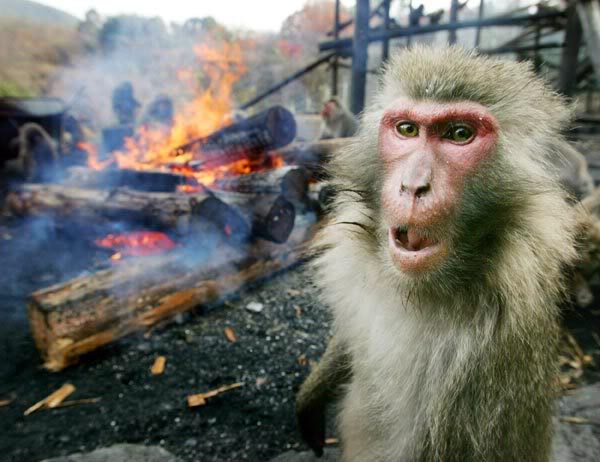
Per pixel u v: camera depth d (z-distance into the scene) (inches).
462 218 10.8
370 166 12.3
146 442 19.5
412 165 10.8
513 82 11.3
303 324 28.6
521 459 11.1
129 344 26.4
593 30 45.2
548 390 11.8
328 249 14.7
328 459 18.6
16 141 63.1
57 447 19.2
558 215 11.2
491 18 57.4
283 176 32.3
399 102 11.5
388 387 12.2
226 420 20.8
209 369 24.4
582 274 29.6
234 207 30.9
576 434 19.6
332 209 14.0
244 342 26.7
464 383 10.9
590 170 57.7
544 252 11.0
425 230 10.5
